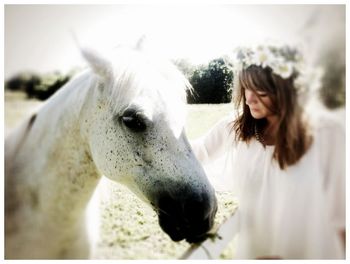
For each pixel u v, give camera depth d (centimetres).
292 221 131
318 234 127
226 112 307
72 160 126
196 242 135
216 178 157
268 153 136
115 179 125
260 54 123
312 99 136
